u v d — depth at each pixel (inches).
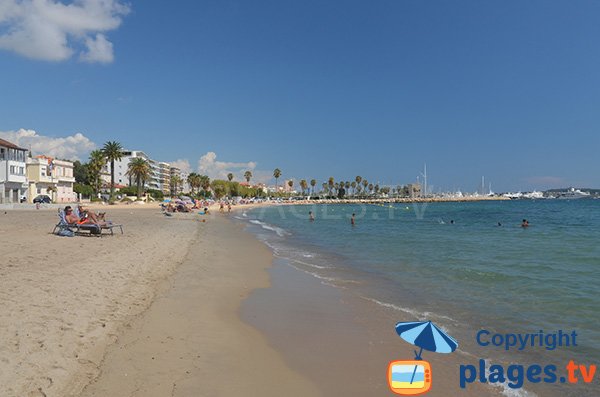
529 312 362.6
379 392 212.7
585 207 4237.2
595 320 339.0
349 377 229.5
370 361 252.8
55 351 224.1
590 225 1647.4
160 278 456.4
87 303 317.1
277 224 1772.9
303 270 582.2
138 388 199.3
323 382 222.8
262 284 481.4
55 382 192.9
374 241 1019.9
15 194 2481.5
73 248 585.9
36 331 245.6
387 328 319.0
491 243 958.4
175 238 897.5
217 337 283.9
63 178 3073.3
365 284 485.7
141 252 616.7
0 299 297.6
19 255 494.9
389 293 438.9
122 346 248.4
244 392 206.2
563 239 1055.0
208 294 409.1
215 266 587.2
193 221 1611.7
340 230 1429.6
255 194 7391.7
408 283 490.3
